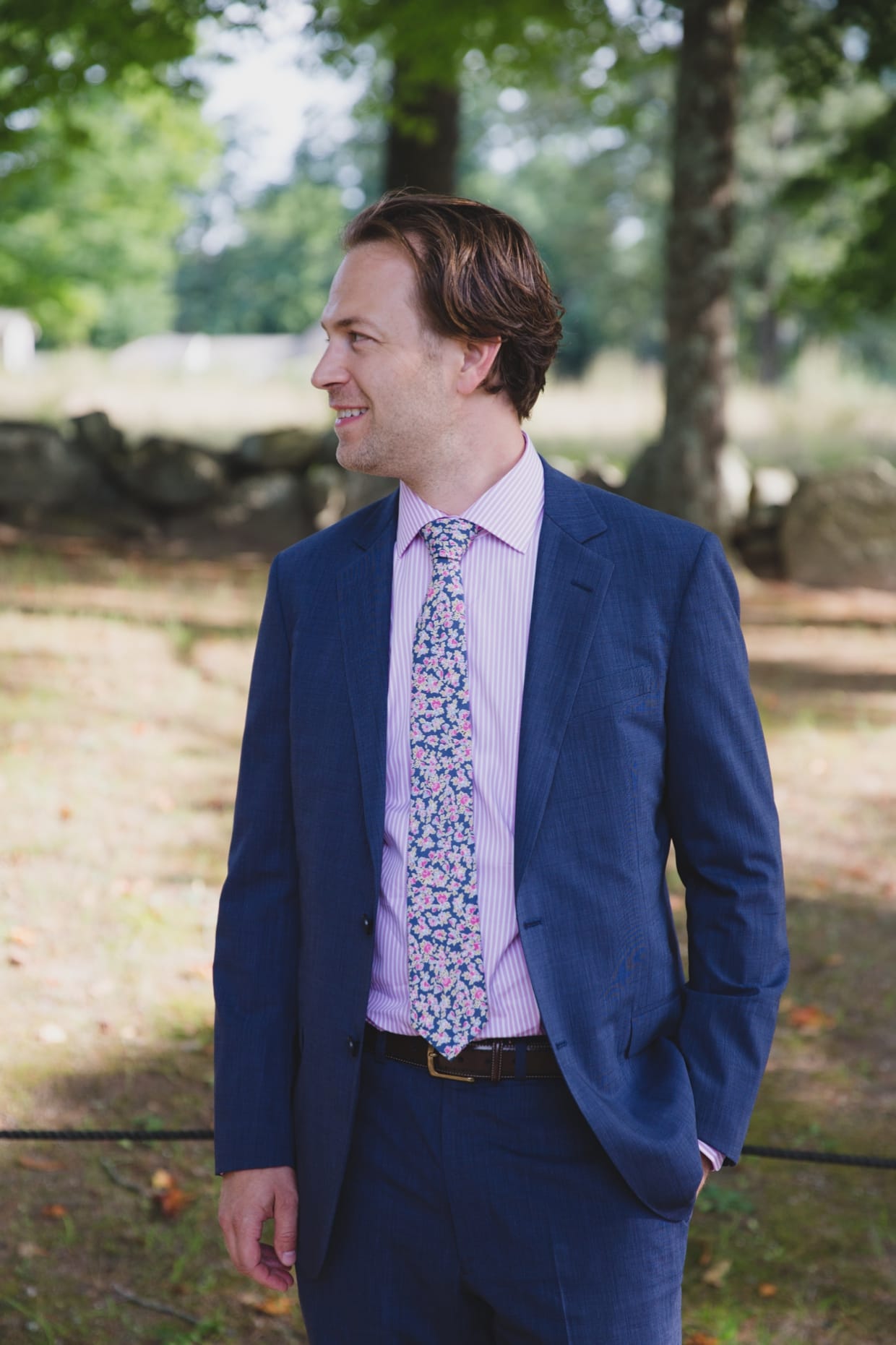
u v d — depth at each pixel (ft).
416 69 32.89
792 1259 10.35
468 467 5.65
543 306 5.66
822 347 72.28
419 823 5.45
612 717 5.42
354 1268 5.63
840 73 37.93
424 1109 5.46
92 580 32.48
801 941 15.88
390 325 5.44
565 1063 5.27
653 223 139.33
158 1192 10.59
